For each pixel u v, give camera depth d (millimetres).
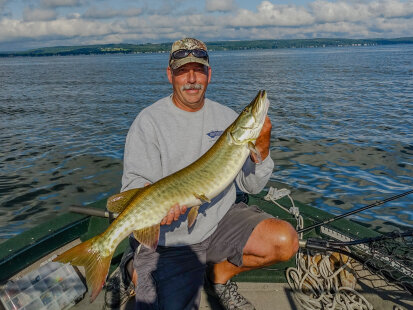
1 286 1315
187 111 1259
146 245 1068
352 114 6266
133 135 1237
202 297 1333
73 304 1296
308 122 5672
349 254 1262
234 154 1170
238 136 1162
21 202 3135
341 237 1510
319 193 3105
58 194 3277
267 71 18438
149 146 1219
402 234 1194
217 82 13164
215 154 1161
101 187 3410
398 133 4824
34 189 3385
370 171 3549
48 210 2992
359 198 3002
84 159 4176
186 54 1184
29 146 4746
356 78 13266
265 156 1249
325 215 1692
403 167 3619
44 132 5551
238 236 1188
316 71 17344
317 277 1363
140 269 1169
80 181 3555
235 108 7230
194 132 1247
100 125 6012
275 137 4785
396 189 3137
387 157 3918
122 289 1294
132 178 1190
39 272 1302
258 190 1323
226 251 1198
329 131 5039
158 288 1124
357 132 4949
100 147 4633
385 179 3350
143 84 13734
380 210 2795
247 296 1349
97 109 7738
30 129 5785
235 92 9906
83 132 5500
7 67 34781
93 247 1046
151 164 1211
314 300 1283
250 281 1431
